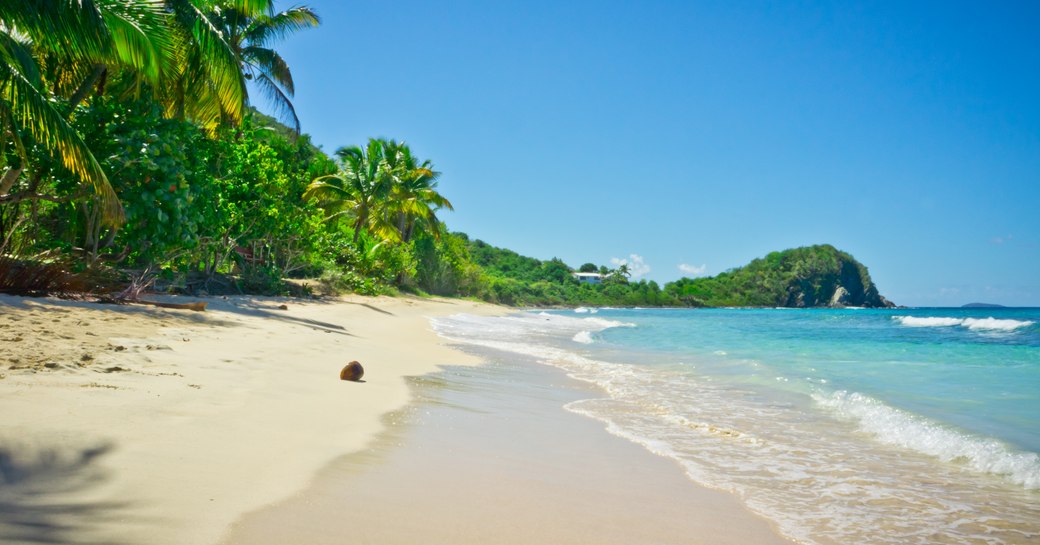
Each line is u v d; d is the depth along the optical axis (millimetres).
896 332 27953
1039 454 5141
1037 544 3391
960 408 7434
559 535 3068
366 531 2828
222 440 3980
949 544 3365
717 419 6609
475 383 8453
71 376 5133
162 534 2523
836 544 3307
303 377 7027
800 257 199250
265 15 23625
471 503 3412
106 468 3182
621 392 8336
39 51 14711
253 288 24047
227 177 20062
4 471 2961
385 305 29172
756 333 25312
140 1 12969
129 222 14109
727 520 3562
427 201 49656
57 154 12805
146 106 14570
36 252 13914
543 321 31312
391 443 4586
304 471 3594
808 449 5398
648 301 144000
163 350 7191
